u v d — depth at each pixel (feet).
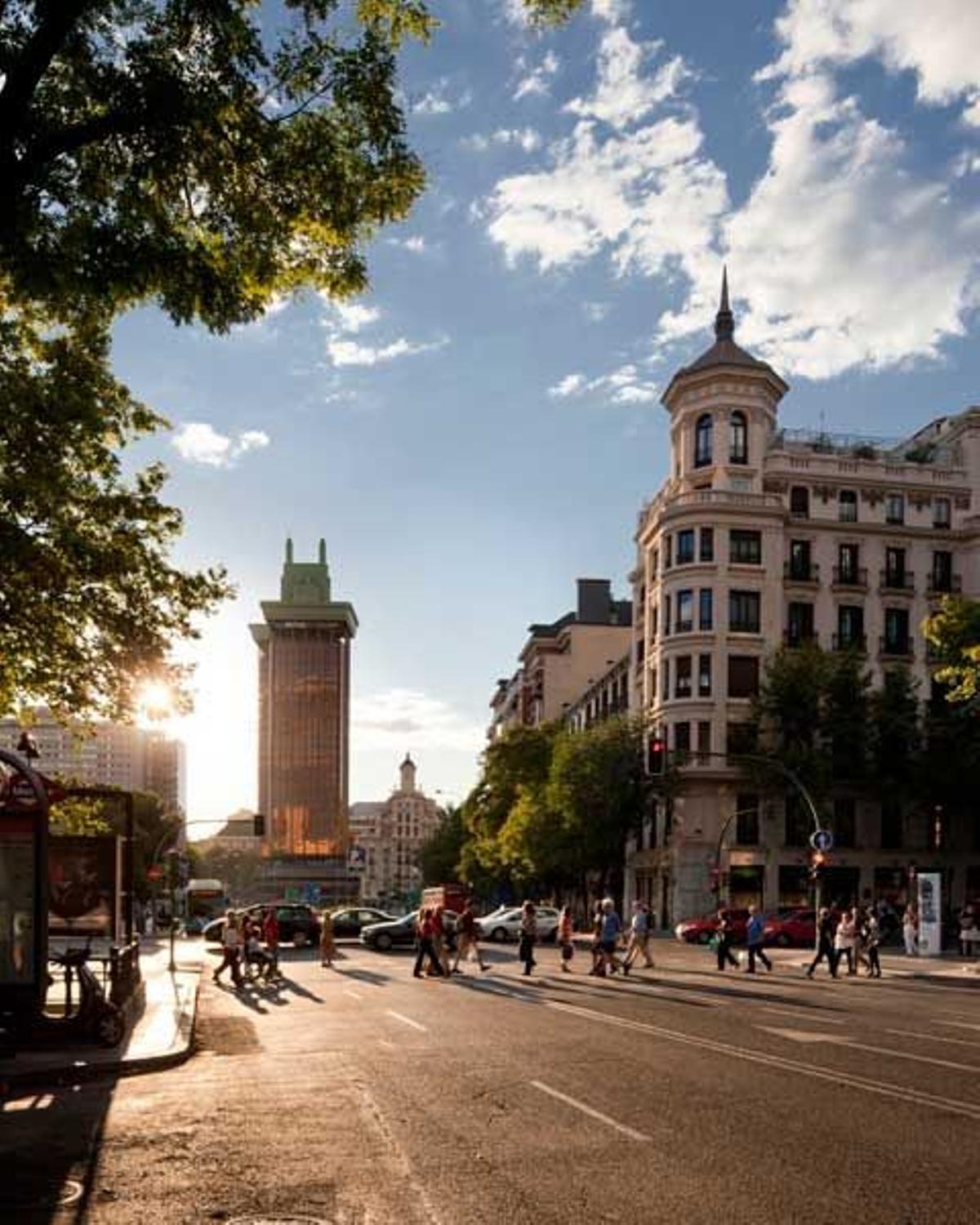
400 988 86.02
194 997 77.61
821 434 232.32
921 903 133.28
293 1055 50.49
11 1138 33.37
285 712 637.30
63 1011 63.62
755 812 205.05
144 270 33.78
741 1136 31.78
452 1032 56.90
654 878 222.69
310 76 35.65
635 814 209.77
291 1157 30.19
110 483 68.49
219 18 32.17
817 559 218.18
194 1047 54.19
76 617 66.33
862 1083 40.24
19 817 52.03
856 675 200.54
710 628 208.64
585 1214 24.49
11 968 51.57
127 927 85.61
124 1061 46.93
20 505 60.29
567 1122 33.96
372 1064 46.68
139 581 68.54
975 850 213.05
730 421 216.33
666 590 215.51
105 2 31.19
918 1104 36.22
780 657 202.08
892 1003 73.77
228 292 35.17
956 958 128.88
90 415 60.44
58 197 33.94
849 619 218.18
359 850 319.27
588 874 262.67
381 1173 28.35
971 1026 59.26
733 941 156.25
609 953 98.17
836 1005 71.05
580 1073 42.98
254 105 34.45
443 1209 25.09
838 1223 23.77
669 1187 26.58
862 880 207.82
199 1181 27.91
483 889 356.38
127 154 33.86
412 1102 37.73
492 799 280.72
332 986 89.56
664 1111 35.35
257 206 36.52
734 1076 42.01
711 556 210.59
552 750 251.39
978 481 225.56
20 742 74.84
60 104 32.48
